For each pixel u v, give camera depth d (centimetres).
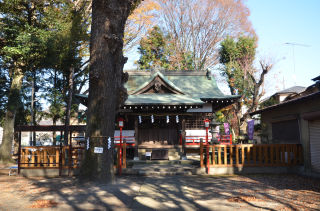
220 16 2898
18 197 743
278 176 1080
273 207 628
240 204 658
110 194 766
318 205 640
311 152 1119
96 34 916
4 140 1590
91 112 906
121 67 977
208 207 639
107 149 904
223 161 1207
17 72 1600
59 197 733
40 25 1569
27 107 2223
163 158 1378
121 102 985
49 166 1158
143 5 2458
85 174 884
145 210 613
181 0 2948
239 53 2769
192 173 1152
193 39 3091
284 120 1373
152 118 1370
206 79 1914
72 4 1700
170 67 3006
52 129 1130
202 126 1608
